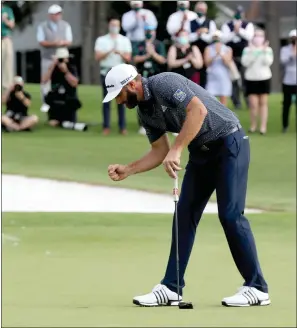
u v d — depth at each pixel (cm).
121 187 4284
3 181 4372
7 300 2170
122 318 1977
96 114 6531
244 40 6334
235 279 2483
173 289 2142
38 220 3525
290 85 5869
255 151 5291
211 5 9194
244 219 2119
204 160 2094
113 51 5562
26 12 9856
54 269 2588
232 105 6794
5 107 6312
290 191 4312
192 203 2136
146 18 5600
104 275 2505
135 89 2033
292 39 5806
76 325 1895
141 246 3005
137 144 5475
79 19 10156
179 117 2041
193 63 5447
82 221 3512
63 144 5438
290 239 3197
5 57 6041
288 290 2341
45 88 6156
